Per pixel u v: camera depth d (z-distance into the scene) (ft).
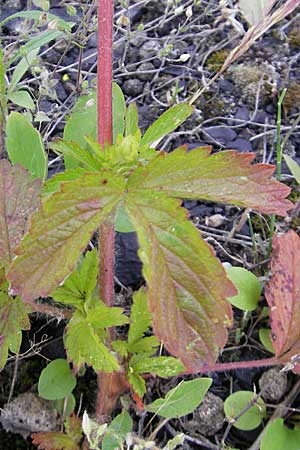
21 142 0.97
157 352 1.11
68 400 1.03
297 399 1.10
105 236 0.87
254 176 0.76
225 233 1.27
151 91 1.44
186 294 0.74
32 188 0.85
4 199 0.85
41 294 0.74
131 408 1.07
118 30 1.49
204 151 0.76
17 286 0.74
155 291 0.73
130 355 0.97
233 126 1.40
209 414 1.08
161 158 0.76
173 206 0.74
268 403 1.10
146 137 0.83
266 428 1.03
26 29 1.28
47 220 0.74
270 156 1.36
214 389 1.11
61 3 1.51
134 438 0.92
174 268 0.74
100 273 0.90
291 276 1.01
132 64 1.46
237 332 1.13
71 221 0.74
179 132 1.37
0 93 1.05
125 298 1.18
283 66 1.49
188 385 0.96
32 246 0.74
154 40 1.50
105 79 0.79
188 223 0.74
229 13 1.34
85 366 1.07
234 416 1.04
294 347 0.99
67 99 1.31
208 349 0.74
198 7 1.54
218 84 1.46
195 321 0.74
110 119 0.81
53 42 1.48
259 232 1.28
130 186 0.76
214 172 0.76
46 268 0.74
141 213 0.75
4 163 0.85
